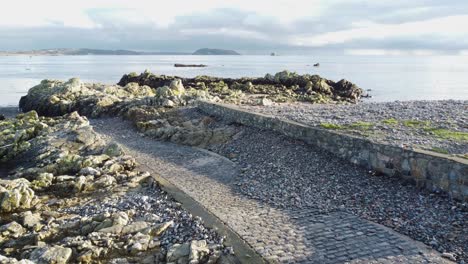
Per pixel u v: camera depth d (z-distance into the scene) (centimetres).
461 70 14825
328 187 1494
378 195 1370
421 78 10306
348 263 965
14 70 15262
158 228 1246
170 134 2566
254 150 2044
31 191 1592
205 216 1308
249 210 1352
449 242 1041
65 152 2150
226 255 1055
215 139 2347
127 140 2611
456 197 1259
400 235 1093
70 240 1198
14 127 2966
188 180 1727
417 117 2159
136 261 1087
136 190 1666
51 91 4609
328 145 1806
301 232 1154
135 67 17838
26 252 1151
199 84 5959
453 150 1469
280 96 4838
